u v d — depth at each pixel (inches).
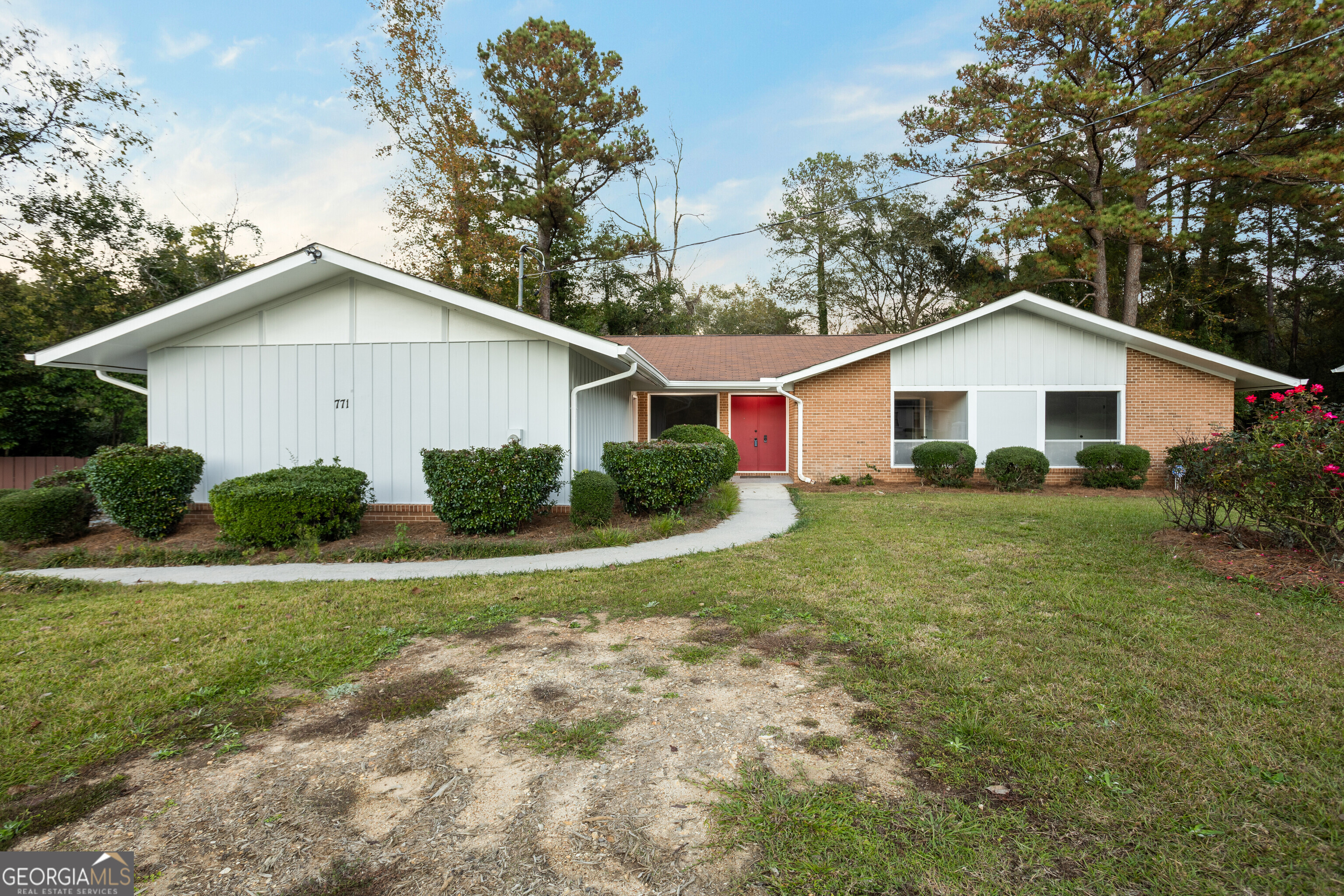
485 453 326.3
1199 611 186.1
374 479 381.1
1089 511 386.6
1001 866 84.1
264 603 217.6
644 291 1398.9
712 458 398.6
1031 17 768.3
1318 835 89.1
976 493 515.2
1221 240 1043.3
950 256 1323.8
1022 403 586.2
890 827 92.4
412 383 379.9
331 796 103.7
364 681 149.8
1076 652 155.9
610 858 87.7
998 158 818.8
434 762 113.7
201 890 82.9
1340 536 208.5
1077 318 562.6
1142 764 106.7
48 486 364.2
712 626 183.0
